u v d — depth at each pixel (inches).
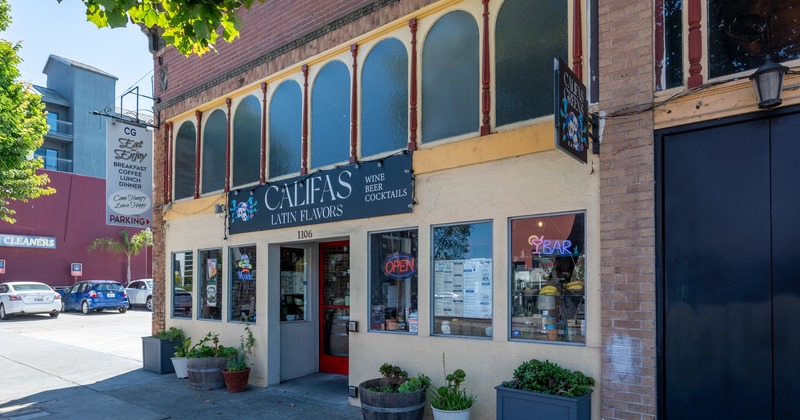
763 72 172.1
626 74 207.2
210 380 343.6
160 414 290.7
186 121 433.4
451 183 262.1
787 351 171.3
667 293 193.6
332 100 326.3
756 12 187.0
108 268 1234.6
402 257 284.0
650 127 200.2
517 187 238.2
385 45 299.9
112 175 423.8
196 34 188.5
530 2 244.2
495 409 237.3
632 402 196.4
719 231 186.1
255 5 378.3
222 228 389.4
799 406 168.2
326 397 317.7
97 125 1521.9
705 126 190.2
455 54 268.5
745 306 179.6
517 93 244.7
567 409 194.5
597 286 211.8
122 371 412.8
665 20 203.9
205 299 404.2
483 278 251.4
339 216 309.7
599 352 208.7
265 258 354.9
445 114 269.7
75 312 968.3
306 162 335.3
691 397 186.7
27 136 532.1
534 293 233.3
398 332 280.7
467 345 249.0
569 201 221.8
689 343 188.2
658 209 197.3
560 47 233.5
